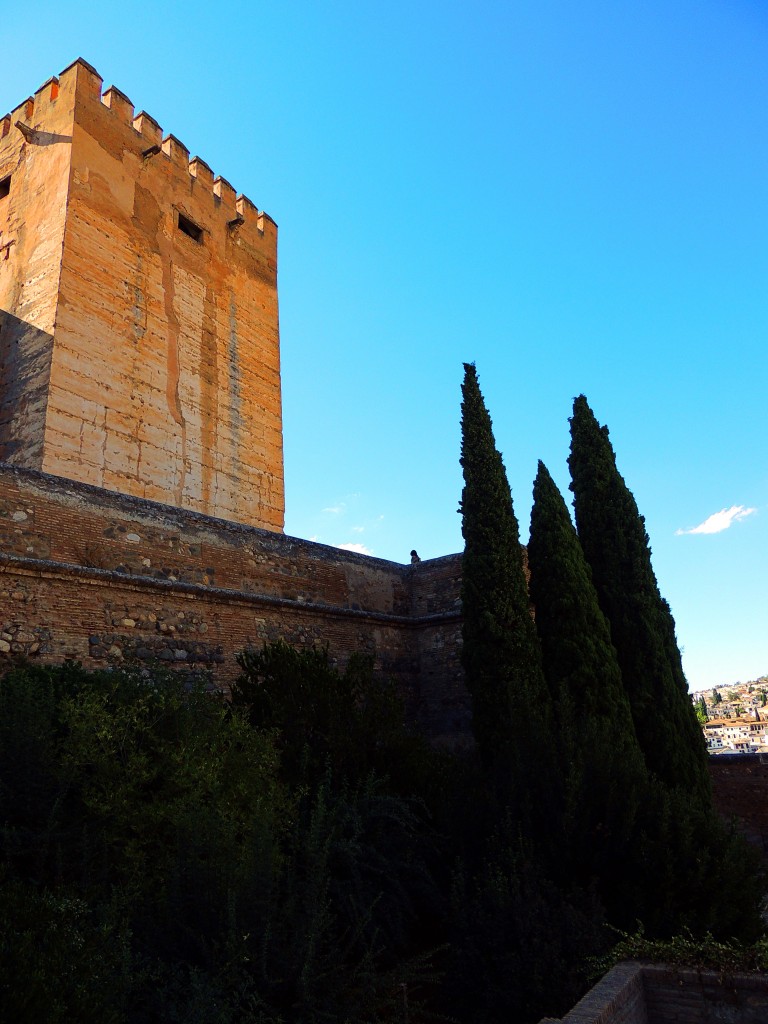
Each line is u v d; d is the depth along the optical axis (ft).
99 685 26.78
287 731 29.71
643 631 46.70
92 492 37.17
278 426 77.20
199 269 72.43
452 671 50.96
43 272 58.65
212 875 19.53
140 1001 17.04
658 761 43.57
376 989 20.45
